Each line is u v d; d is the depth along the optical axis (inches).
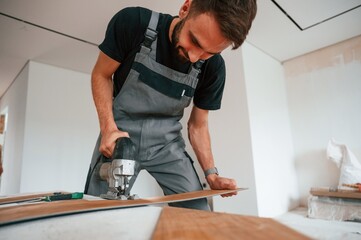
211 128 85.9
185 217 15.4
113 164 25.3
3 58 91.6
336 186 78.9
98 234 12.7
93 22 73.0
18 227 14.3
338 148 83.5
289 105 99.4
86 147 100.3
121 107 35.7
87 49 87.3
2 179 111.7
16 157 93.0
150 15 32.0
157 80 33.8
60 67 99.7
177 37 28.7
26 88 91.1
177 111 38.2
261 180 76.0
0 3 63.9
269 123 86.6
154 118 37.5
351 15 72.8
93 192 32.7
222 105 84.2
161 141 37.4
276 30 79.6
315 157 91.6
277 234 9.9
